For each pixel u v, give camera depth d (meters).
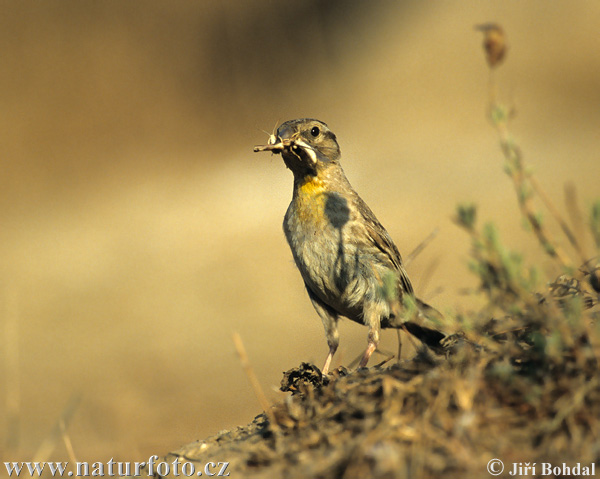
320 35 33.06
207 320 15.38
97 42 30.22
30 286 18.31
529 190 4.48
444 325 4.58
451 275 14.09
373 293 7.32
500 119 4.53
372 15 33.88
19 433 11.05
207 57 31.52
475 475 3.54
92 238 21.42
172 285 17.55
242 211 21.58
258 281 17.09
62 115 28.61
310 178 7.43
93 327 15.88
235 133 29.16
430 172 21.00
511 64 27.89
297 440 4.25
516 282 4.18
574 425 3.74
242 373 12.86
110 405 11.72
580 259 4.93
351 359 12.47
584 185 18.94
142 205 23.59
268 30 32.72
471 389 3.99
